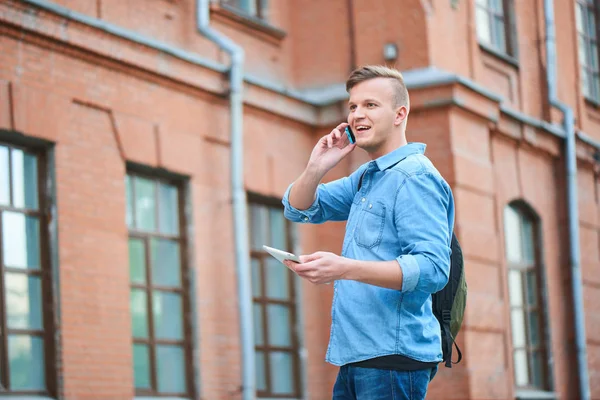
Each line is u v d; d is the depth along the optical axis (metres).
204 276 11.44
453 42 13.41
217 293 11.55
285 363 12.57
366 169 4.11
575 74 16.03
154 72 10.95
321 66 13.35
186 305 11.30
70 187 9.99
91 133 10.27
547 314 15.16
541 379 15.03
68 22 9.96
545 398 14.78
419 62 12.91
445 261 3.77
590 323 15.99
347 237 4.00
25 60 9.66
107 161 10.41
